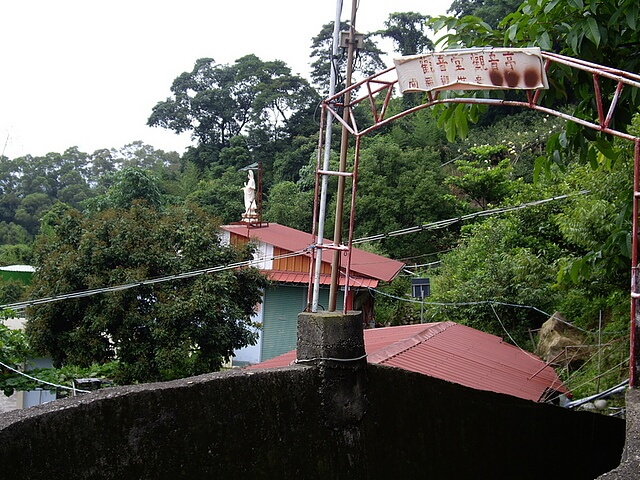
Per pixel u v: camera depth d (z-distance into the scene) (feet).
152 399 10.57
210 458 11.30
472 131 96.17
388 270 57.31
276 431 12.33
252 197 60.95
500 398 17.65
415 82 14.10
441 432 15.64
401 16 106.11
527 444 18.83
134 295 38.58
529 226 49.14
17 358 33.86
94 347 38.34
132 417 10.30
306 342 13.51
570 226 29.78
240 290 43.32
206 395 11.32
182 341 38.06
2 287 63.46
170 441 10.77
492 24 99.66
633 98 15.69
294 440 12.60
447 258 63.77
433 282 62.23
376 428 14.08
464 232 67.67
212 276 40.45
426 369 24.38
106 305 37.83
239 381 11.84
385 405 14.35
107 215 42.22
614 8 16.34
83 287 38.88
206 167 114.01
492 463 17.25
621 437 24.97
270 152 107.34
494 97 17.78
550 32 16.81
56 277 39.17
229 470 11.55
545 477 19.69
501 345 34.71
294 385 12.71
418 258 73.77
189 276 39.24
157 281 35.99
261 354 57.21
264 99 108.17
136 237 40.29
